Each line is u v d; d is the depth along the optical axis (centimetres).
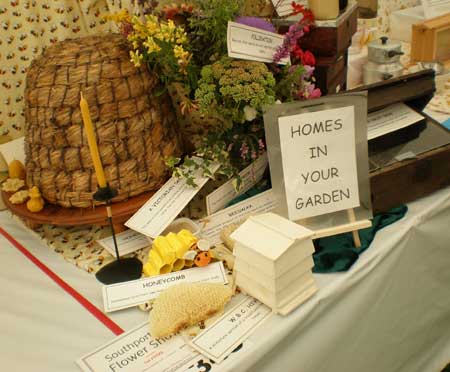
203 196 104
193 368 64
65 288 81
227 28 84
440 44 160
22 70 108
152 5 101
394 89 96
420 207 94
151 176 91
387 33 191
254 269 71
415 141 97
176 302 69
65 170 87
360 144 80
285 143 76
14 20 103
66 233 96
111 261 87
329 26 106
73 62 85
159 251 79
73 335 72
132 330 70
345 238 85
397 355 102
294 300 72
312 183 78
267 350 67
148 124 90
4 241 96
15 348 70
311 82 106
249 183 97
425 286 102
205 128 114
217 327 69
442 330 113
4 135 112
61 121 85
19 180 100
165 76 91
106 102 85
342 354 85
